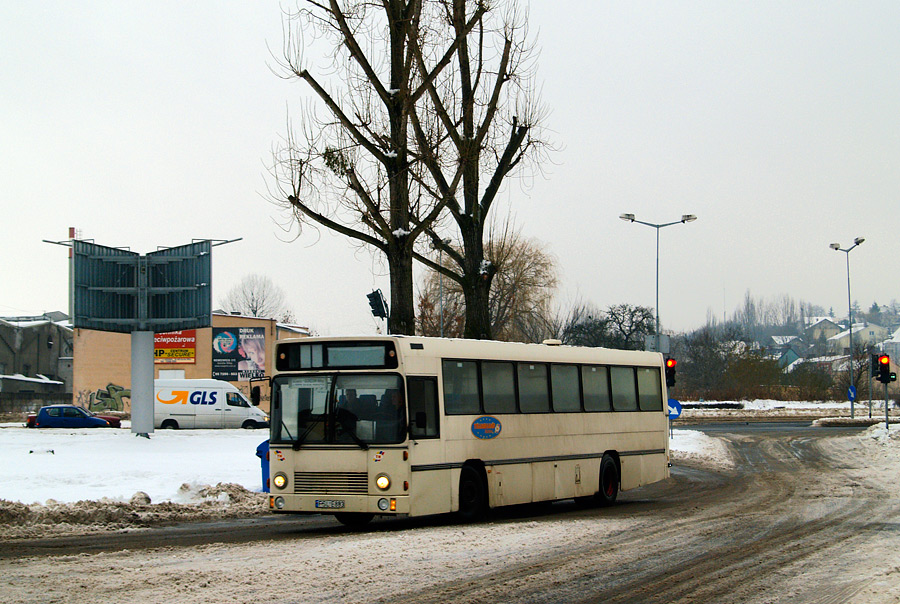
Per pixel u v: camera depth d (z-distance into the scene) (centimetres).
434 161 2281
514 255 6241
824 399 8750
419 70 2303
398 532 1412
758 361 8869
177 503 1834
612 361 2042
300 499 1466
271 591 905
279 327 8012
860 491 2128
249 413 5294
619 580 988
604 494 1948
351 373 1474
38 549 1268
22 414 6888
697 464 3195
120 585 934
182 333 7319
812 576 1014
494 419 1658
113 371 7281
